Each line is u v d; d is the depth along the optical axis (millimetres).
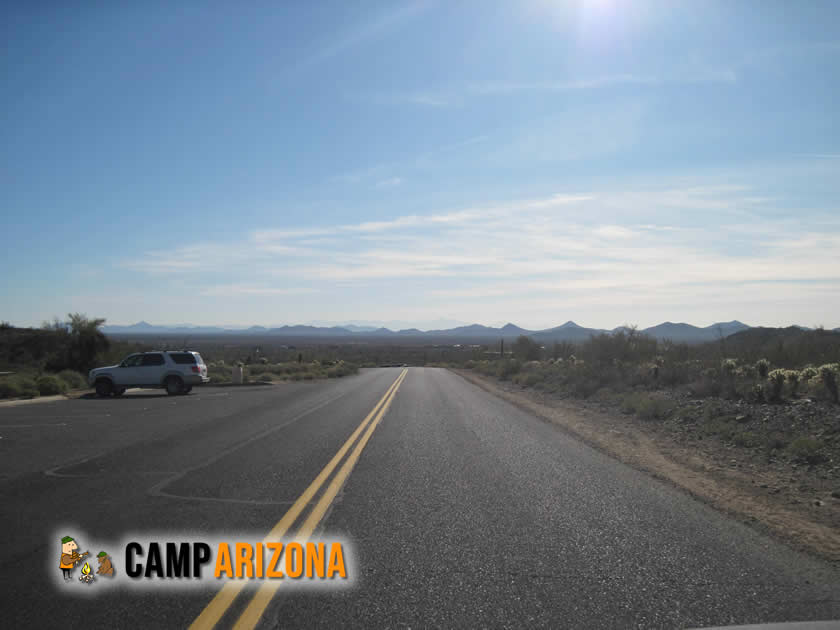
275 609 4832
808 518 7637
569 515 7555
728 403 16578
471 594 5102
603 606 4867
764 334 28078
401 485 9117
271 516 7438
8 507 7840
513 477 9758
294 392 28172
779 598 5039
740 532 6914
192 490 8766
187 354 27812
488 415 18625
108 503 8039
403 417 17922
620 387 23641
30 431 15125
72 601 4996
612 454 12070
